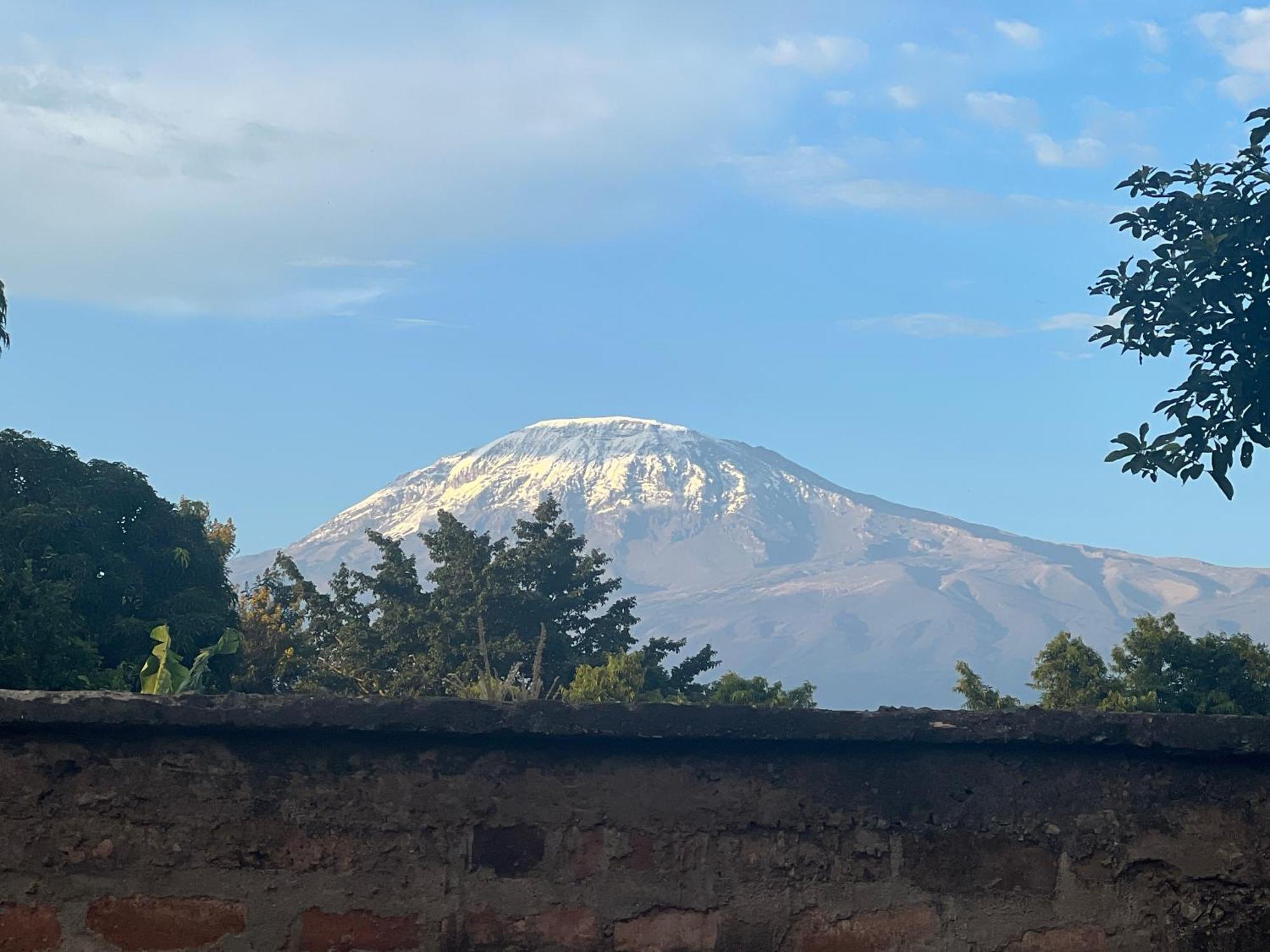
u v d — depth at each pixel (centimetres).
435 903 400
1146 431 774
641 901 407
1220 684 3453
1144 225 825
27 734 394
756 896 411
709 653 4778
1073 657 3572
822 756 421
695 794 414
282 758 402
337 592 5109
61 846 390
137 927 389
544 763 411
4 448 3206
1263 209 748
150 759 397
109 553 3219
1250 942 423
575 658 4759
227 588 3681
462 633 4759
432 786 405
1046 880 421
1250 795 432
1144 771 432
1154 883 425
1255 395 738
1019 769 427
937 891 418
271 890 395
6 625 2362
